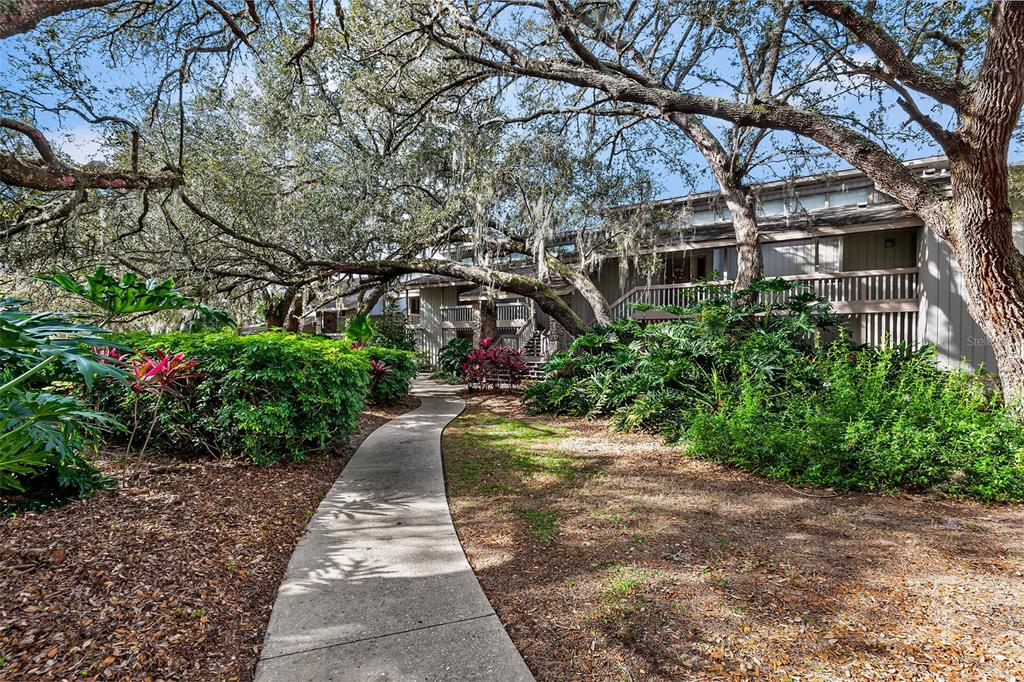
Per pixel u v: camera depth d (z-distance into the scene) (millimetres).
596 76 8695
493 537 3801
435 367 21875
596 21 9430
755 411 6074
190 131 10094
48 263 8984
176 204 10969
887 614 2730
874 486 4926
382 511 4316
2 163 5688
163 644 2303
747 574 3195
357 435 7602
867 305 12180
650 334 9141
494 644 2414
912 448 4863
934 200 6891
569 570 3250
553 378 11016
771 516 4250
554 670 2260
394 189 12664
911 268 11836
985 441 4816
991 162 6008
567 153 11953
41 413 2455
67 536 3043
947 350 10945
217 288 11500
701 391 7781
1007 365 6207
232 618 2607
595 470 5754
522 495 4832
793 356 7469
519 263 17656
